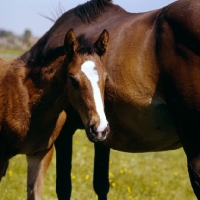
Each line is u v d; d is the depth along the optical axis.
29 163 3.64
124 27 3.32
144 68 3.16
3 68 3.61
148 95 3.17
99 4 3.64
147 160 5.84
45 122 3.47
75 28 3.67
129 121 3.28
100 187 3.88
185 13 3.08
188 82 3.05
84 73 3.12
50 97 3.43
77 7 3.73
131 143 3.40
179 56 3.07
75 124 3.75
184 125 3.10
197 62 3.03
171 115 3.20
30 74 3.48
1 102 3.46
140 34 3.21
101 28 3.48
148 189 4.58
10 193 4.27
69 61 3.23
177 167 5.55
